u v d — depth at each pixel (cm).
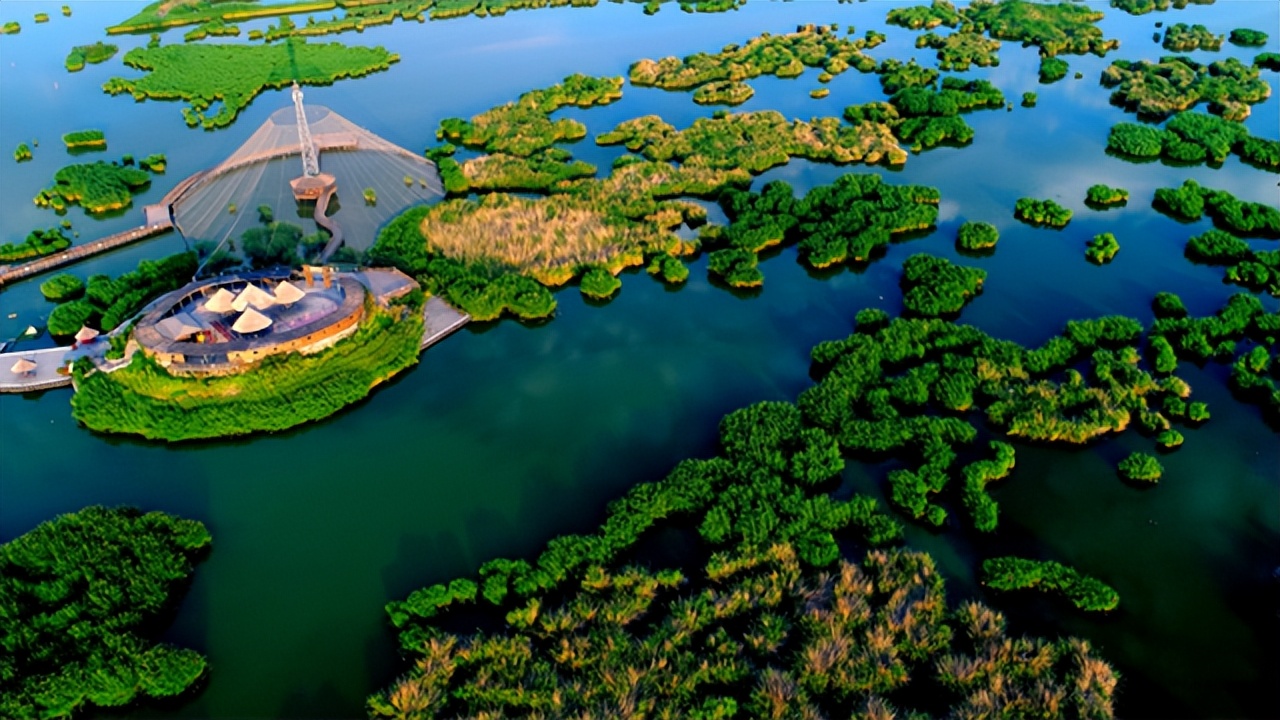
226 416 13675
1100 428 13588
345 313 15050
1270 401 14125
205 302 15338
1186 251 18938
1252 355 15025
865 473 13112
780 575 10994
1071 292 17625
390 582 11512
